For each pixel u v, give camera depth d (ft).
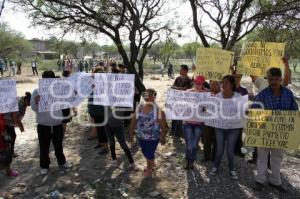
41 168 24.80
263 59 24.71
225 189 22.13
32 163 27.14
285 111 20.74
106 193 21.80
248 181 23.30
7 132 26.03
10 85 23.22
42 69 152.66
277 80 20.45
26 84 91.25
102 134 28.50
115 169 25.44
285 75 23.91
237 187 22.40
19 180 23.94
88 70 109.60
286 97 20.89
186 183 23.00
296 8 34.27
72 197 21.42
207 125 24.02
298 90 94.22
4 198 21.36
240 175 24.20
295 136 20.85
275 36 37.50
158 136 23.48
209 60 25.94
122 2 34.45
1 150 23.41
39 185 23.08
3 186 23.03
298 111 20.68
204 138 26.40
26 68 169.17
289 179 24.29
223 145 23.40
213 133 26.13
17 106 23.59
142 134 23.30
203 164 26.12
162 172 24.76
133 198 21.22
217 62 25.93
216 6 37.45
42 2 36.09
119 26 36.14
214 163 24.20
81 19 36.91
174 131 33.91
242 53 25.03
